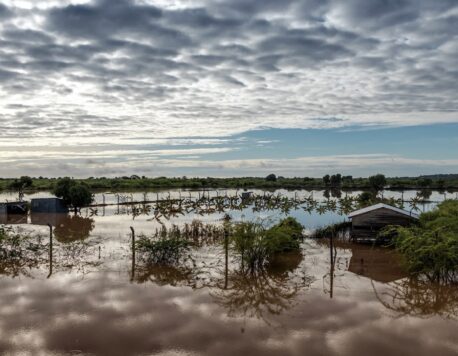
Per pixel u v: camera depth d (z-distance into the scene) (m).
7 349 10.14
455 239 15.73
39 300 13.71
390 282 16.30
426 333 11.21
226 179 123.81
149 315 12.41
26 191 81.62
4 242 20.44
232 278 16.86
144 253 20.06
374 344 10.49
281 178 135.75
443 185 93.44
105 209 47.69
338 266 19.09
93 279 16.34
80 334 11.02
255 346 10.35
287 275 17.41
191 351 10.08
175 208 46.94
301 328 11.50
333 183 106.75
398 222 23.97
